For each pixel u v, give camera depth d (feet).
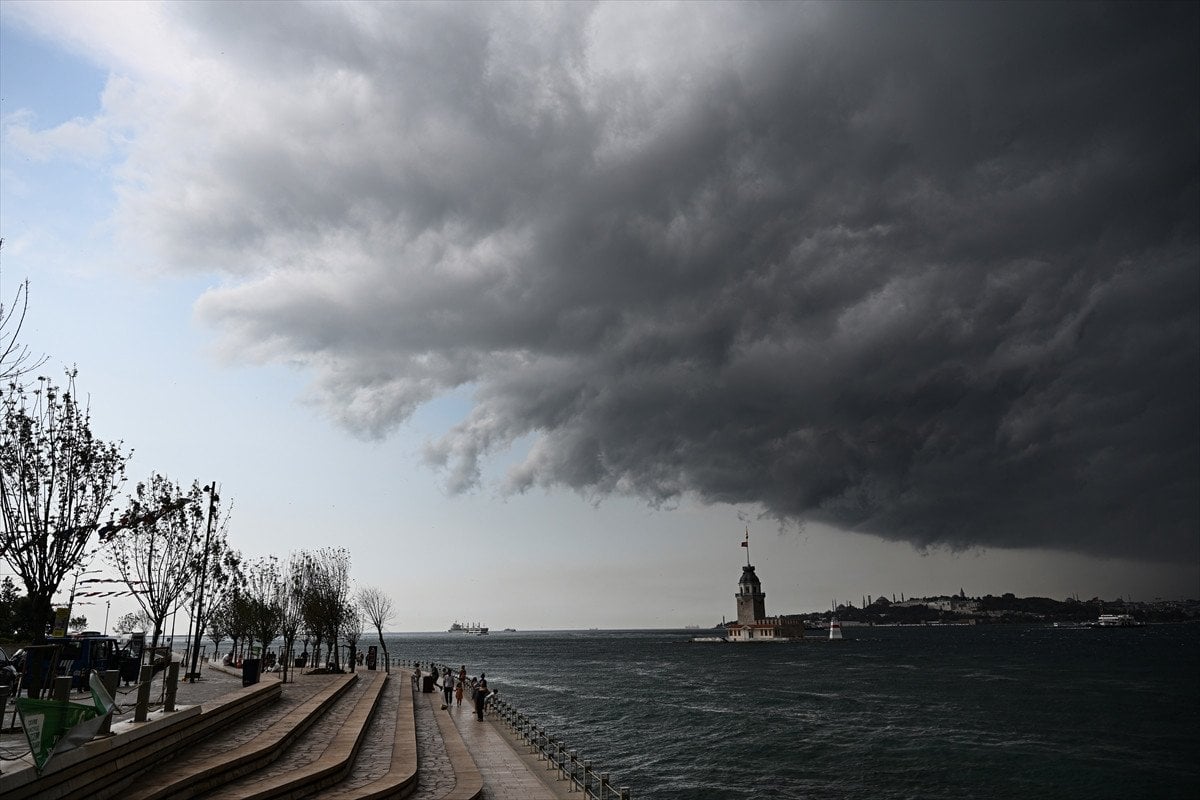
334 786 64.95
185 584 115.03
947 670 428.97
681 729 203.41
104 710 43.06
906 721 218.38
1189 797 131.13
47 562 73.00
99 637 95.55
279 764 65.57
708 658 630.33
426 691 179.93
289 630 208.13
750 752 167.94
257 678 104.83
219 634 267.59
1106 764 155.22
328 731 86.84
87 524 76.69
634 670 473.67
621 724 214.07
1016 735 191.93
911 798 128.26
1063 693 291.79
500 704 139.44
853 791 132.67
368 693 140.97
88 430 77.51
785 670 452.35
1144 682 335.47
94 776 43.70
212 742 66.49
